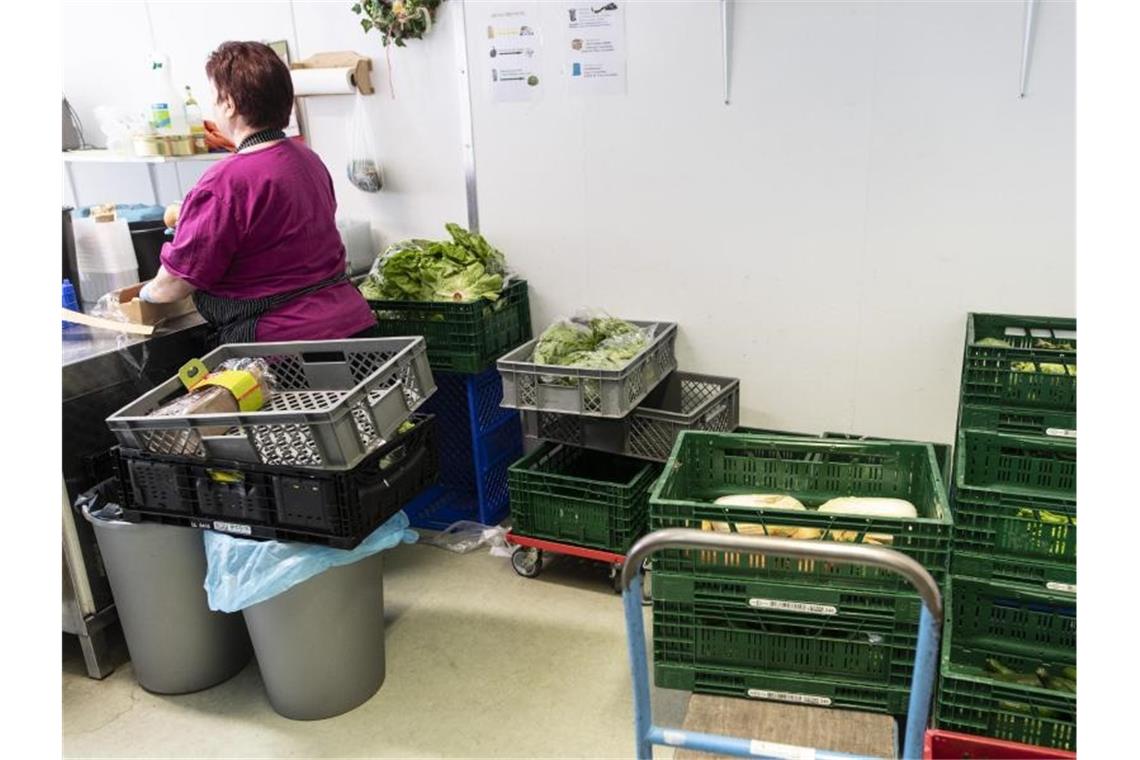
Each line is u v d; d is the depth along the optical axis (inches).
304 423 75.2
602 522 107.7
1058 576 70.7
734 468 88.9
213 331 106.3
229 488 81.2
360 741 86.5
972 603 78.5
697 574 71.4
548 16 117.5
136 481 84.7
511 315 128.2
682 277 121.6
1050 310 103.7
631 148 118.9
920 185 105.0
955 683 64.6
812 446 85.0
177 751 86.4
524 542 113.3
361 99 133.9
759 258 116.2
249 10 137.1
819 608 68.9
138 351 97.7
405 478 87.2
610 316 124.0
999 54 97.1
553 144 123.4
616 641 100.9
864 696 70.0
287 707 89.9
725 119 112.3
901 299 110.0
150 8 145.0
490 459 128.1
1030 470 84.1
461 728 87.6
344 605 86.4
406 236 139.3
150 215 129.3
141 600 90.1
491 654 99.3
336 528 78.9
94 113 157.4
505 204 129.9
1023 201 101.0
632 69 115.3
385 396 83.1
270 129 96.0
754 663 72.6
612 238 124.3
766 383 121.2
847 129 106.4
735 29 108.1
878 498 81.5
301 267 100.4
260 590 80.0
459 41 123.9
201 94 147.6
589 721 87.7
